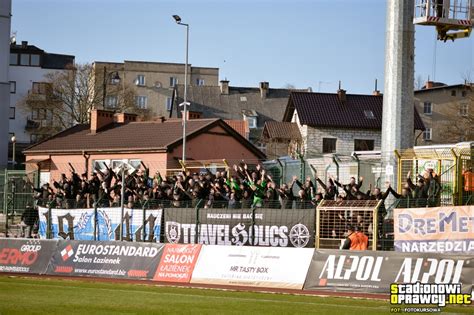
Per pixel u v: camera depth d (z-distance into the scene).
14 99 159.25
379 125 115.56
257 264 36.03
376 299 31.56
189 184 47.97
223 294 33.56
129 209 46.28
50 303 30.41
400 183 45.19
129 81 192.62
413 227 36.53
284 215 40.69
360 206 38.19
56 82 136.38
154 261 38.94
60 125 136.38
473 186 43.44
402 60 48.75
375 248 37.12
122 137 80.38
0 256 43.69
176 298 32.06
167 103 184.50
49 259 42.12
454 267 30.61
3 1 99.38
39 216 50.88
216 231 43.00
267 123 117.81
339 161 52.88
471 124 122.44
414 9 49.09
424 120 141.12
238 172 48.66
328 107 116.75
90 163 79.75
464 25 49.38
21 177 74.19
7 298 32.03
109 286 36.81
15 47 160.88
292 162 55.94
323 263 34.19
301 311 28.02
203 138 77.94
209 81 199.38
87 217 48.31
